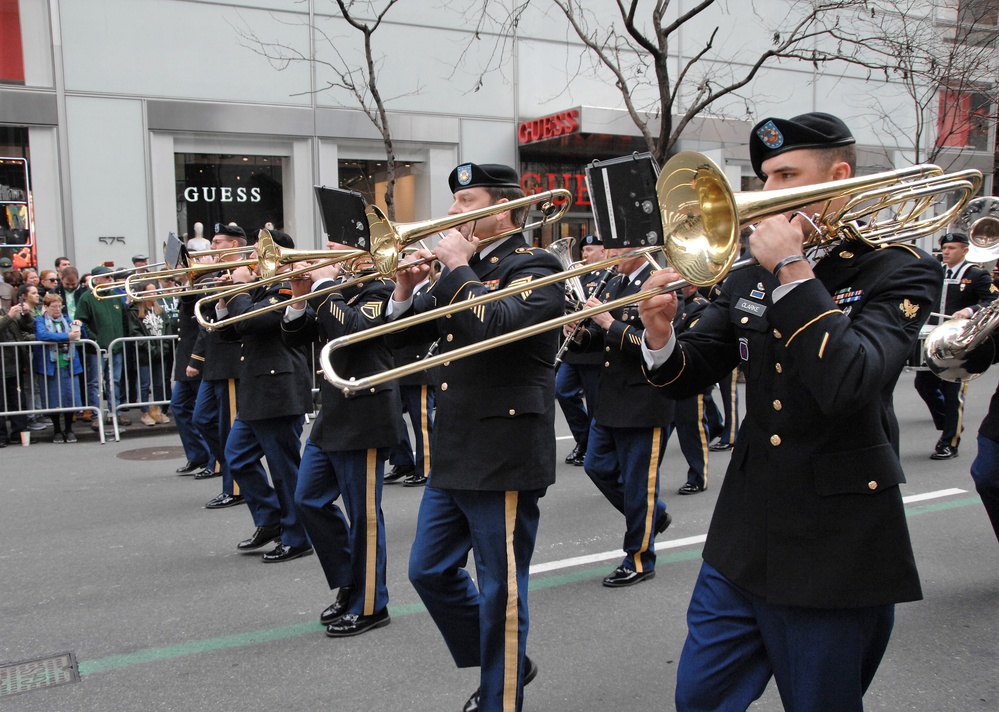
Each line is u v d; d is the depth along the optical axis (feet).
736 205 6.16
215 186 38.17
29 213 34.86
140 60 36.14
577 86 44.09
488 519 9.52
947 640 12.41
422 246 12.24
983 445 13.37
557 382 24.12
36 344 27.68
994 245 16.97
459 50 41.83
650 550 14.98
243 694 11.14
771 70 46.75
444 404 9.84
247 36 37.73
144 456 26.27
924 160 51.78
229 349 19.17
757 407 6.98
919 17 37.99
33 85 34.53
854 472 6.52
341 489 12.95
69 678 11.62
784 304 6.40
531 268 9.70
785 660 6.74
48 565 16.21
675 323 15.47
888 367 6.17
